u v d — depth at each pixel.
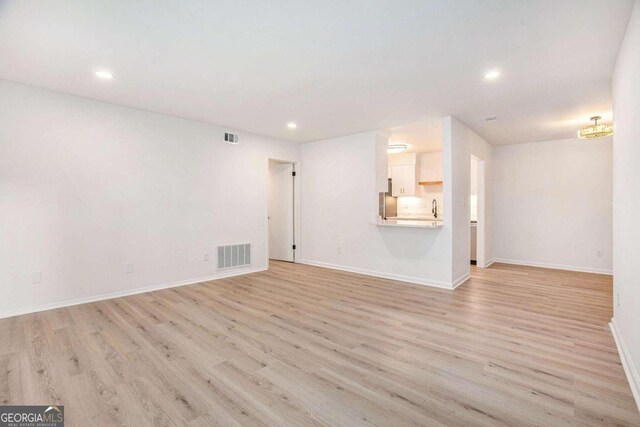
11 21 2.10
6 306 3.17
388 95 3.49
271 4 1.93
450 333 2.80
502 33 2.25
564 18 2.06
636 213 1.97
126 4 1.92
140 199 4.08
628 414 1.71
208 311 3.38
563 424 1.63
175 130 4.40
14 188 3.20
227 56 2.61
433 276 4.52
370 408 1.77
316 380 2.05
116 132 3.87
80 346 2.52
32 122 3.29
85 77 3.04
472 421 1.66
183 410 1.75
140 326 2.94
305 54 2.58
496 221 6.44
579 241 5.58
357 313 3.33
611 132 4.16
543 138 5.66
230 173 5.05
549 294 4.05
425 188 7.30
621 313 2.48
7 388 1.94
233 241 5.11
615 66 2.71
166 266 4.34
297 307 3.53
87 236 3.67
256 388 1.96
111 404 1.79
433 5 1.94
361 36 2.30
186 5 1.93
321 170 5.91
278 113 4.20
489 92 3.39
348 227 5.52
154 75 2.99
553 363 2.27
